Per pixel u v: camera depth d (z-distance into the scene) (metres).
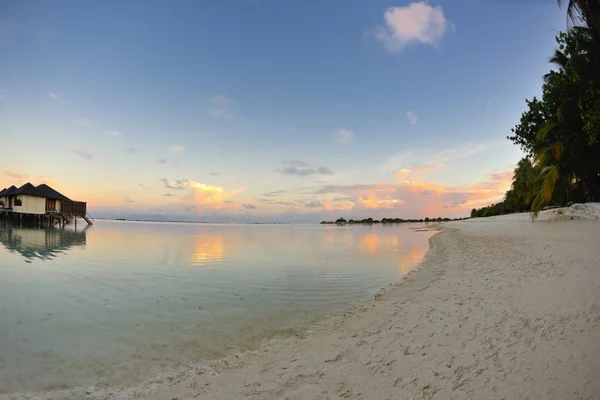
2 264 17.08
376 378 4.79
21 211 48.03
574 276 8.57
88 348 6.68
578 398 3.67
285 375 5.21
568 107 21.67
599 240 14.24
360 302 9.75
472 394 4.04
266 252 23.53
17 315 8.68
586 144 22.08
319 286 12.05
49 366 5.90
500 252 15.52
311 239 39.00
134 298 10.41
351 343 6.31
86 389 5.14
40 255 20.73
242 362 5.91
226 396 4.71
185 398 4.77
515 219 41.06
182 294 10.95
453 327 6.36
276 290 11.46
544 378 4.13
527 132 27.11
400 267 16.22
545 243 15.79
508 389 4.03
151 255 21.25
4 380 5.40
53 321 8.26
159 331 7.61
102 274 14.45
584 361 4.35
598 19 14.49
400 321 7.25
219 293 11.08
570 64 20.55
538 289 7.92
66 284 12.40
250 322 8.20
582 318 5.72
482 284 9.44
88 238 35.28
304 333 7.32
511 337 5.47
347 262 18.14
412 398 4.16
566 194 32.16
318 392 4.58
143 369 5.78
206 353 6.42
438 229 56.69
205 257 20.44
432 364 4.97
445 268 13.41
